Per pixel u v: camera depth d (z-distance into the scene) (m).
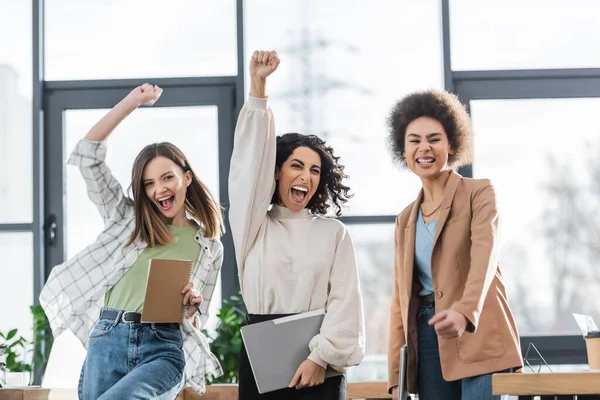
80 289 3.22
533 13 5.46
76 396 3.56
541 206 5.29
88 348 3.15
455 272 2.79
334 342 2.84
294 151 3.06
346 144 5.38
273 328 2.86
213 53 5.51
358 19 5.50
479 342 2.75
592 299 5.18
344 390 2.92
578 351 5.12
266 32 5.50
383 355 5.15
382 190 5.31
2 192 5.39
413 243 2.92
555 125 5.36
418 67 5.45
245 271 2.97
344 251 3.00
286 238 2.98
